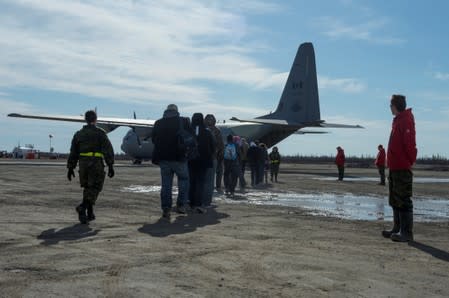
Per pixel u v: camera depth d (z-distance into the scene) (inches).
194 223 339.0
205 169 404.8
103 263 213.5
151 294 170.1
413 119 289.6
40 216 350.9
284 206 468.8
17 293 168.2
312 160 4087.1
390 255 241.4
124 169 1264.8
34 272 196.5
